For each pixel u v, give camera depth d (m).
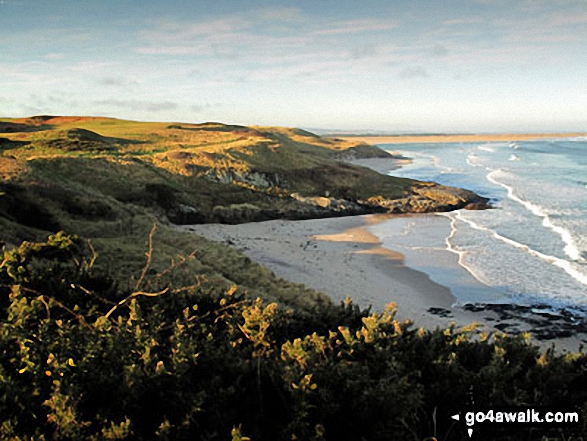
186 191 47.56
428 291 23.95
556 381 5.05
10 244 17.17
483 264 28.62
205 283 16.34
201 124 122.56
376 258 30.70
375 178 61.84
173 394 4.17
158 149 68.69
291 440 3.91
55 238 15.03
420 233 38.69
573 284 24.69
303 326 8.65
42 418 4.07
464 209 50.56
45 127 104.12
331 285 24.44
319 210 49.19
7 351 4.93
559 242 33.97
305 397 4.08
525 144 179.88
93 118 134.50
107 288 9.80
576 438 4.15
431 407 4.64
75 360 4.56
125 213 33.12
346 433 4.06
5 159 35.53
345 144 132.62
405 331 6.70
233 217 44.66
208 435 3.80
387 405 4.07
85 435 3.88
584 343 17.84
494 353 5.61
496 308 21.47
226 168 54.56
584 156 114.38
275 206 48.94
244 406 4.29
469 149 159.75
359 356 5.63
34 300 6.17
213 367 4.88
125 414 3.97
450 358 5.39
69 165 44.00
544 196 56.00
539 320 20.06
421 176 80.12
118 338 4.97
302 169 60.62
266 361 5.00
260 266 23.34
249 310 7.32
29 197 28.41
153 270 16.47
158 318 7.25
